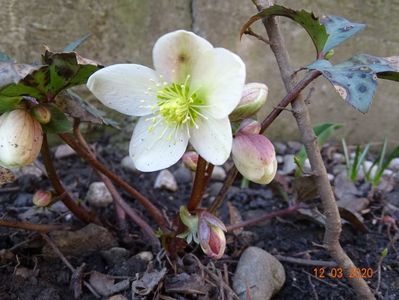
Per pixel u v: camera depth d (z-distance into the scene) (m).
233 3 0.31
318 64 0.16
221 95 0.15
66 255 0.21
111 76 0.16
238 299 0.19
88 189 0.28
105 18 0.30
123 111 0.16
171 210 0.26
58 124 0.17
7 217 0.24
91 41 0.31
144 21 0.31
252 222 0.23
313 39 0.17
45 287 0.20
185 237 0.19
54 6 0.29
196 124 0.16
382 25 0.31
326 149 0.33
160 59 0.16
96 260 0.21
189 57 0.15
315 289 0.21
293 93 0.16
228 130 0.15
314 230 0.25
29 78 0.15
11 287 0.20
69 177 0.29
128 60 0.32
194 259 0.21
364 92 0.14
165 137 0.17
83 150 0.19
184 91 0.16
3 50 0.30
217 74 0.15
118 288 0.20
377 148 0.34
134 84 0.16
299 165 0.17
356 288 0.19
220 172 0.30
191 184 0.29
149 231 0.22
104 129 0.32
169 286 0.19
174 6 0.31
